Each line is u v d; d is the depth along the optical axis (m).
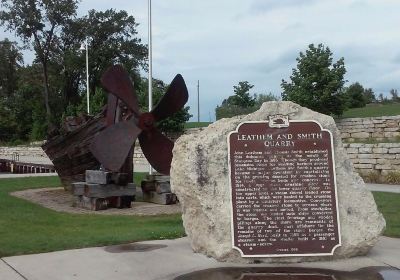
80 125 7.35
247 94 18.06
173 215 5.50
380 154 9.55
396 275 2.67
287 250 2.90
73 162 7.43
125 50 28.88
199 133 3.05
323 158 3.00
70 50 28.38
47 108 27.45
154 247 3.38
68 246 3.47
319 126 3.02
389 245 3.40
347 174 3.02
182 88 6.09
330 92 13.41
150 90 9.90
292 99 13.63
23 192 7.79
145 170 12.70
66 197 7.13
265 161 2.98
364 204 3.00
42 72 29.83
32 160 18.92
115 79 5.98
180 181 2.98
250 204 2.94
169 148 6.21
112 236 3.82
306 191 2.96
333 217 2.94
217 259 2.92
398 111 16.62
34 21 27.33
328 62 13.61
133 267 2.91
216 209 2.93
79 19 28.44
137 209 6.02
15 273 2.84
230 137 3.00
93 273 2.81
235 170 2.97
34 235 4.09
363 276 2.66
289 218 2.93
